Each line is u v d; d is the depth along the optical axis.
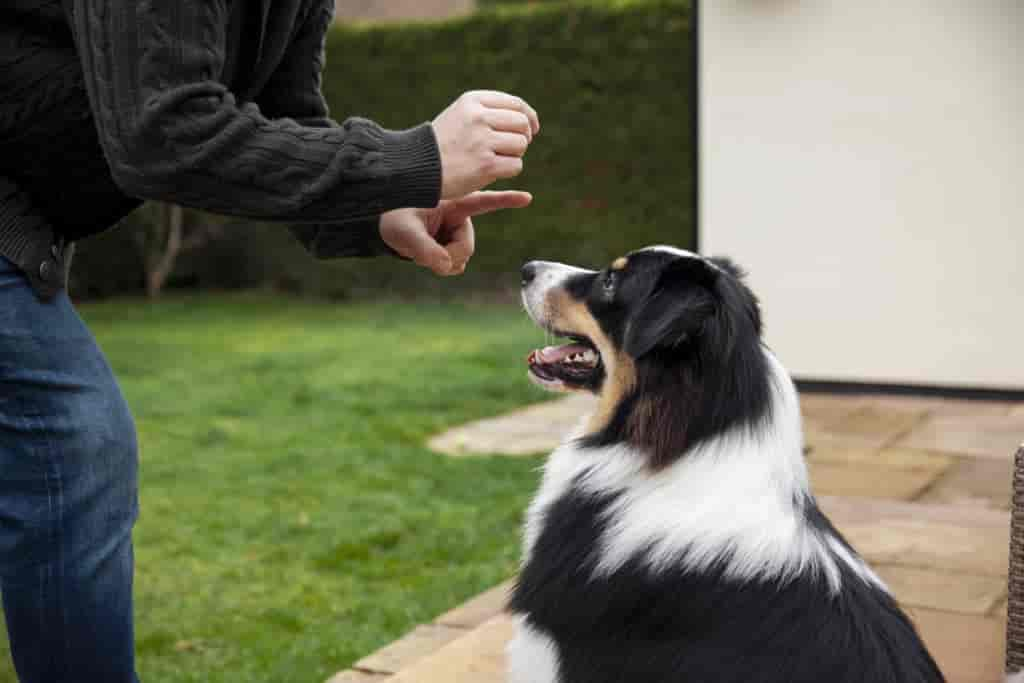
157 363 9.00
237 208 1.56
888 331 6.91
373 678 3.04
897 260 6.84
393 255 2.23
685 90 10.74
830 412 6.47
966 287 6.71
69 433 1.69
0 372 1.64
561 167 11.38
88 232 1.82
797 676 1.91
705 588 2.02
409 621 3.72
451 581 4.08
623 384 2.30
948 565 3.77
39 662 1.76
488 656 3.04
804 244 7.02
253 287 13.59
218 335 10.53
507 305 11.98
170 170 1.50
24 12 1.58
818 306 7.04
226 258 13.55
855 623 1.98
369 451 6.08
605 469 2.26
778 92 6.94
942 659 3.01
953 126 6.61
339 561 4.37
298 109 2.11
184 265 13.59
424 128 1.63
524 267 2.75
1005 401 6.70
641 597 2.08
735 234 7.17
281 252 13.22
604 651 2.11
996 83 6.48
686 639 2.02
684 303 2.12
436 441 6.36
